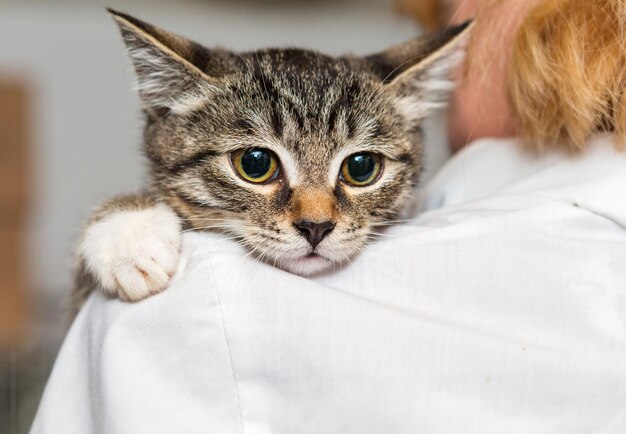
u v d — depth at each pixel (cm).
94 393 17
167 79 23
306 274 21
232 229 22
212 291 17
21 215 48
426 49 25
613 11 18
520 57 20
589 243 17
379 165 23
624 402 16
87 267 21
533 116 20
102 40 61
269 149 22
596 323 17
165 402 17
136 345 17
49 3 60
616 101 18
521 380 16
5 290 47
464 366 16
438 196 23
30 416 27
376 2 62
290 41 62
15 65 60
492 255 17
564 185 19
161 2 60
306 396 16
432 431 16
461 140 26
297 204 21
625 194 18
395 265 18
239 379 17
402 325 16
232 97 23
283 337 16
